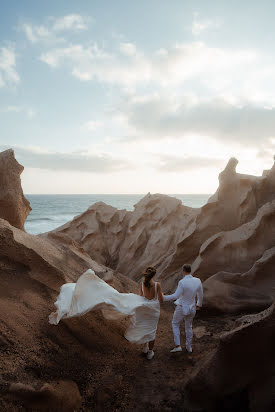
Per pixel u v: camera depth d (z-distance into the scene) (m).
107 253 17.88
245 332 2.88
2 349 3.34
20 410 2.72
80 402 3.27
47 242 6.75
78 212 63.72
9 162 7.05
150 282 4.19
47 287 4.72
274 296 6.08
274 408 2.68
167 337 5.17
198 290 4.39
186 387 3.33
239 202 9.77
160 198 17.77
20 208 7.18
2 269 4.45
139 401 3.36
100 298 3.83
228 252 8.04
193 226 10.66
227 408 3.04
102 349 4.27
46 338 3.86
